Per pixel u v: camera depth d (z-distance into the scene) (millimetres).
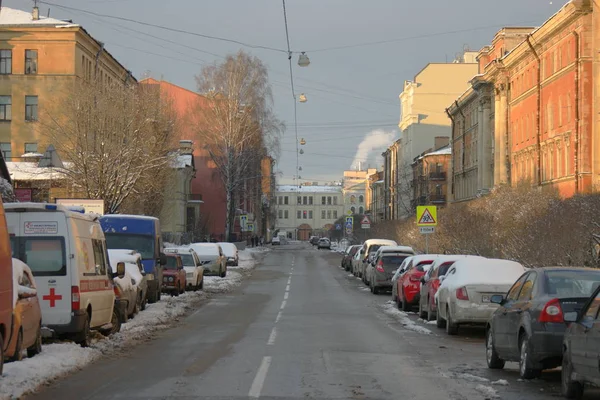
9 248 11148
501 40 63594
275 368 12508
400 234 57531
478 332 18656
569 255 26016
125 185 39000
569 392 9953
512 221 35188
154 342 16250
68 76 55188
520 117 57281
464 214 42031
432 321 20984
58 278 14148
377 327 19594
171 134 46188
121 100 39188
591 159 44062
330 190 186000
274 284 39469
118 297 18594
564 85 46969
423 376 11797
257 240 103938
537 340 10836
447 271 19844
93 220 16141
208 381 11227
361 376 11734
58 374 11695
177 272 30344
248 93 63750
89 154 37875
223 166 64500
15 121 55375
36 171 43750
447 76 100438
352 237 81625
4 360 11359
